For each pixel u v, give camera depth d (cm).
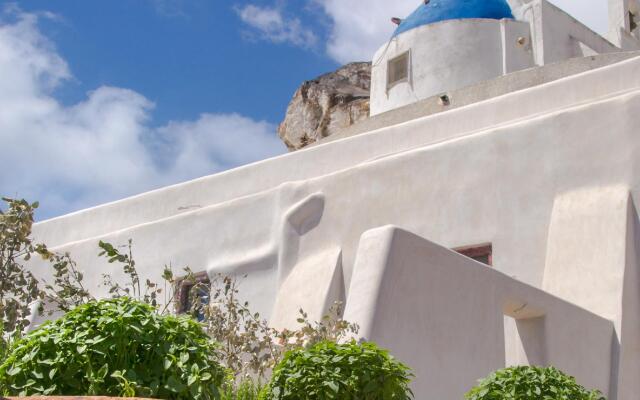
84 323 529
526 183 1221
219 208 1554
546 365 986
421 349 877
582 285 1109
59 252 1745
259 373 927
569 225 1151
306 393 629
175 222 1603
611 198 1136
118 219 1750
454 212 1266
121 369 517
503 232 1217
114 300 550
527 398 714
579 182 1180
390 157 1364
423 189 1305
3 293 821
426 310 896
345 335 885
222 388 803
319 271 1327
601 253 1109
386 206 1332
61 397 443
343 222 1366
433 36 1962
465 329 925
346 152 1485
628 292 1082
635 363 1066
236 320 1024
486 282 966
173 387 513
